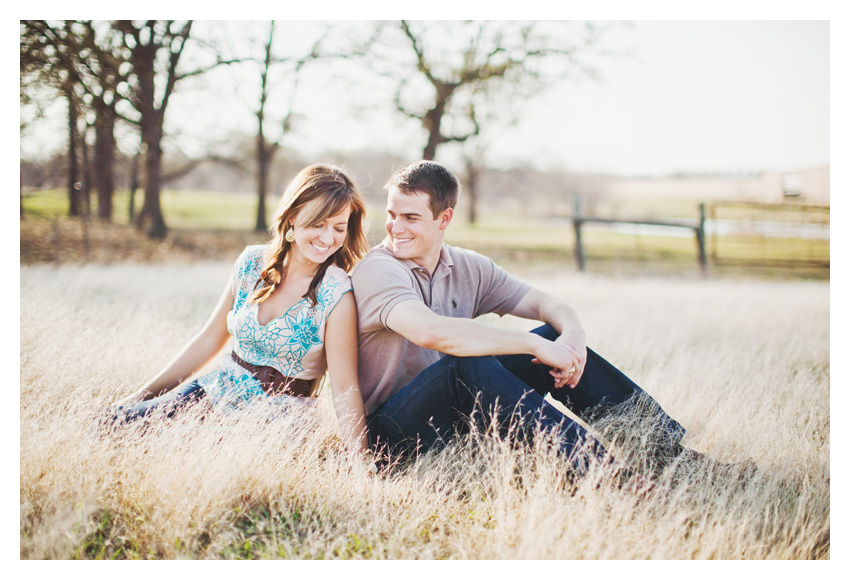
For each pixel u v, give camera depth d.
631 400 2.28
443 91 15.28
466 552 1.80
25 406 2.47
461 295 2.56
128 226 13.10
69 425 2.19
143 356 3.11
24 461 2.04
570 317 2.45
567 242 20.16
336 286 2.26
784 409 2.81
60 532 1.80
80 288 5.33
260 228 16.38
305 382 2.36
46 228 10.72
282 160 17.62
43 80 10.13
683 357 3.76
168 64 12.37
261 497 1.98
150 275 7.35
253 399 2.21
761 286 9.34
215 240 13.43
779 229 17.64
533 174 28.69
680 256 16.36
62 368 2.79
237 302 2.36
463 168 26.20
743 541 1.83
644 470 2.05
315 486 2.03
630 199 36.06
